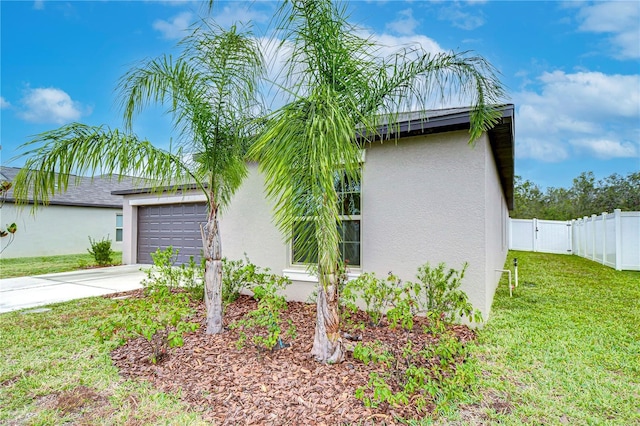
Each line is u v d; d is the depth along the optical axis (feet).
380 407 10.73
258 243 26.17
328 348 13.62
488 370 13.52
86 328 18.98
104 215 65.41
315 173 11.49
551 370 13.57
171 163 17.01
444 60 15.21
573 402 11.43
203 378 12.79
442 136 19.51
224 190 19.76
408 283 18.20
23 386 12.63
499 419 10.49
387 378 11.93
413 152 20.29
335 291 13.73
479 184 18.57
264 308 15.97
